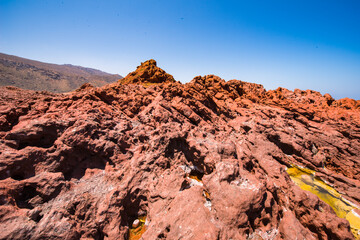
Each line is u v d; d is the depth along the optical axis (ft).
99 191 52.37
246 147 87.04
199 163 71.10
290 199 58.03
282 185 63.93
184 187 56.39
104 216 45.44
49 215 39.09
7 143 47.88
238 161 67.15
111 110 83.35
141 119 86.69
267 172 70.90
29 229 35.32
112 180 56.54
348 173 94.94
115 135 68.33
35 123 54.85
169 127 79.51
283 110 153.17
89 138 61.36
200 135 82.74
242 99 174.40
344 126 132.77
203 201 49.73
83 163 58.95
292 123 131.54
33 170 47.60
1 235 32.76
